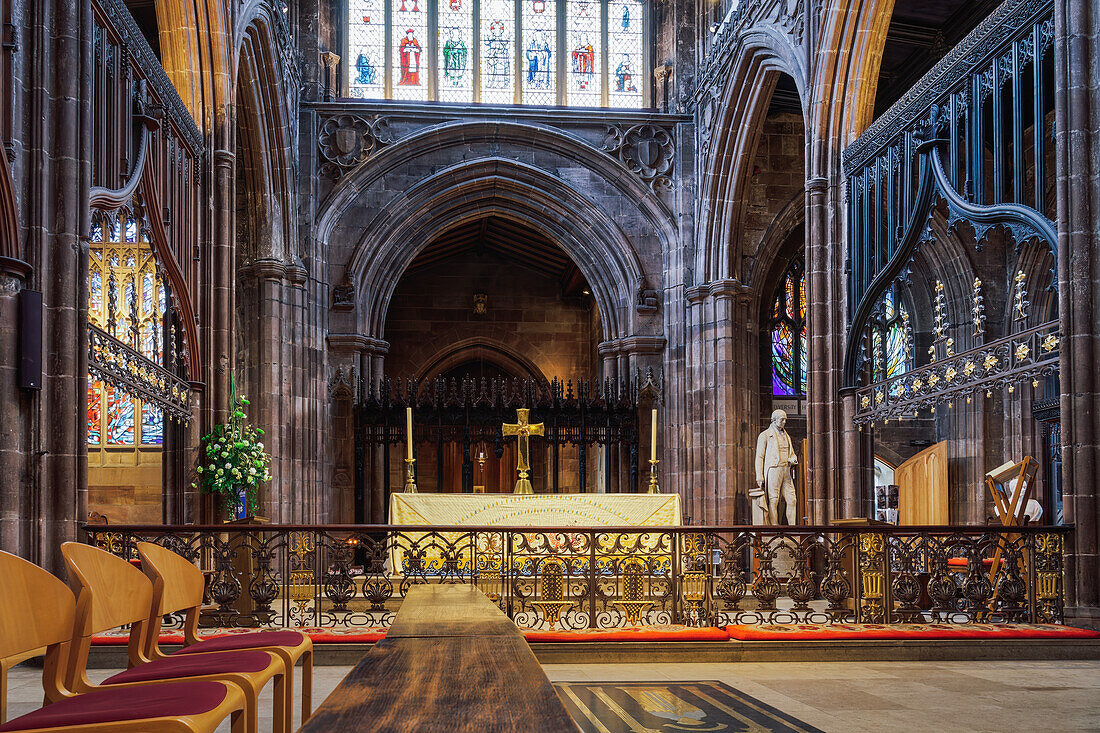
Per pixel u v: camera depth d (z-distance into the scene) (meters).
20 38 10.59
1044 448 22.14
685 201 25.03
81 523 10.88
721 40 23.06
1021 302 13.09
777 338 27.17
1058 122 11.53
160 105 14.35
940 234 23.56
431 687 2.88
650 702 7.93
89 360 11.51
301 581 11.48
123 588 5.11
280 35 21.17
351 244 24.45
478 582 14.23
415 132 24.66
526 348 34.28
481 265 34.44
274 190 22.50
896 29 21.56
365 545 11.36
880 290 16.28
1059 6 11.59
